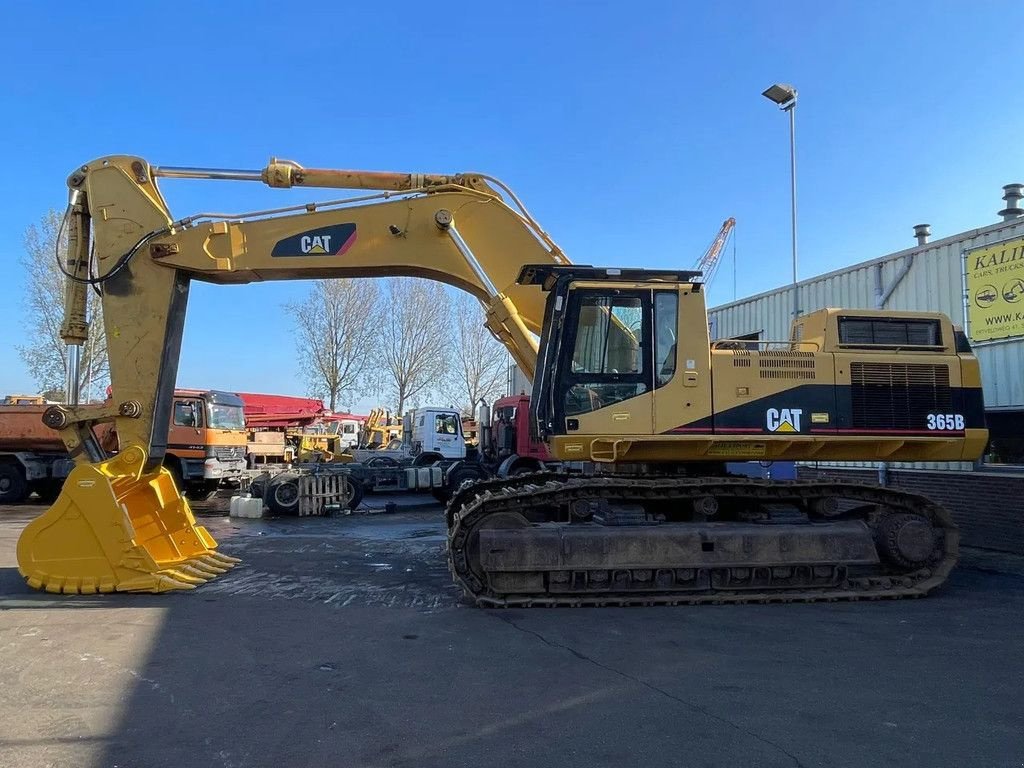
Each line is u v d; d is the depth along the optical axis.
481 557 7.16
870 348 8.08
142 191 8.21
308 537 11.99
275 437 24.28
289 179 8.34
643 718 4.30
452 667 5.21
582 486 7.41
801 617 6.72
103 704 4.50
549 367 7.45
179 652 5.54
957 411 7.99
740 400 7.58
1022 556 9.81
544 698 4.62
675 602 7.17
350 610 6.89
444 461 19.20
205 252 8.15
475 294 8.49
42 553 7.56
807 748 3.91
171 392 8.35
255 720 4.27
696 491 7.69
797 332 8.83
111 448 16.78
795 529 7.50
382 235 8.34
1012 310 9.97
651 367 7.49
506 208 8.46
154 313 8.12
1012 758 3.80
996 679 5.02
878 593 7.39
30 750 3.85
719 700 4.59
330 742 3.97
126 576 7.52
